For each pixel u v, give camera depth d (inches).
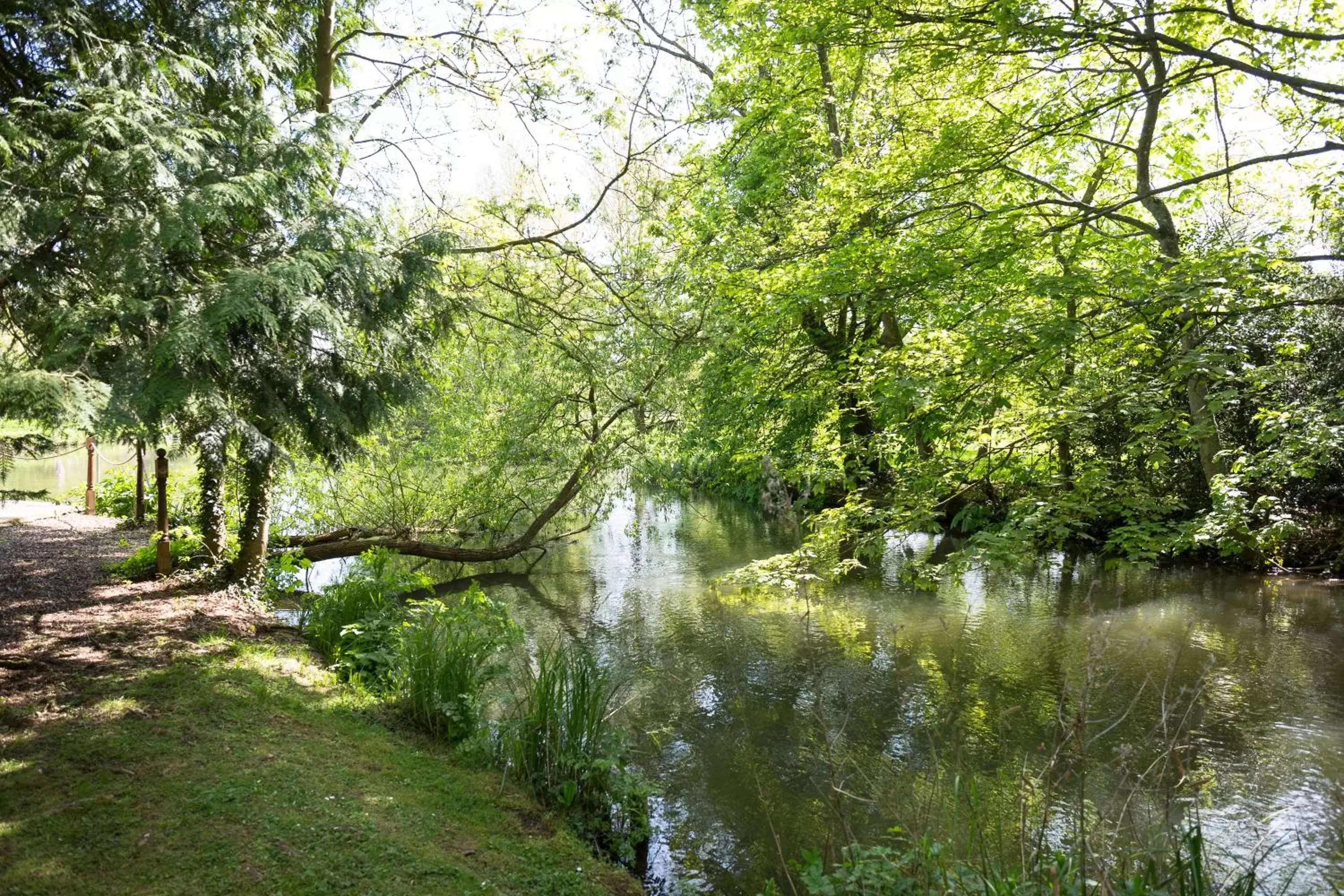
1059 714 128.0
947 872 123.8
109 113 194.7
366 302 259.4
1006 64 332.8
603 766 189.5
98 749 176.9
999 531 250.1
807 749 245.4
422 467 529.7
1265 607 388.8
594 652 346.9
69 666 229.5
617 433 540.7
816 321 588.4
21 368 196.5
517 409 532.4
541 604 446.3
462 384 525.7
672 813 206.1
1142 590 432.8
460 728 218.5
